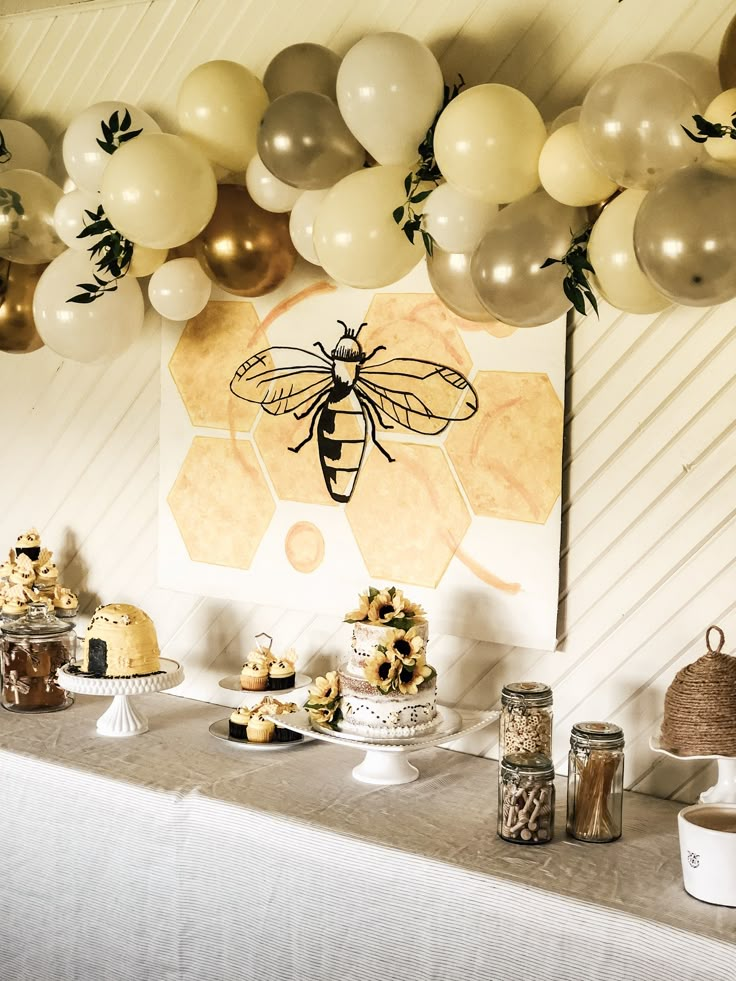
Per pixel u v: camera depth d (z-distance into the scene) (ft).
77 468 9.12
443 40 7.03
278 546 7.91
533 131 5.55
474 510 7.04
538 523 6.79
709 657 5.82
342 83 5.94
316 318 7.65
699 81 5.40
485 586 7.00
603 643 6.69
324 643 7.83
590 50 6.54
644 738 6.57
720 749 5.58
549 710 6.35
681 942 4.76
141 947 6.57
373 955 5.65
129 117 7.13
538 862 5.49
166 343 8.39
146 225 6.57
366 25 7.35
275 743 7.25
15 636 8.14
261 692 7.44
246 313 7.98
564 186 5.41
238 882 6.15
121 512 8.89
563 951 5.06
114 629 7.56
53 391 9.22
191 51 8.17
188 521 8.36
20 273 8.05
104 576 9.02
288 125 6.10
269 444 7.91
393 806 6.25
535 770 5.71
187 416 8.32
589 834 5.76
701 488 6.33
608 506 6.63
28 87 9.05
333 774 6.79
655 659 6.52
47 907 7.01
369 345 7.42
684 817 5.22
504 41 6.82
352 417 7.53
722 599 6.29
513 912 5.20
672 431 6.40
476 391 7.00
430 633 7.27
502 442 6.90
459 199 5.82
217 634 8.39
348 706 6.66
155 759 7.06
